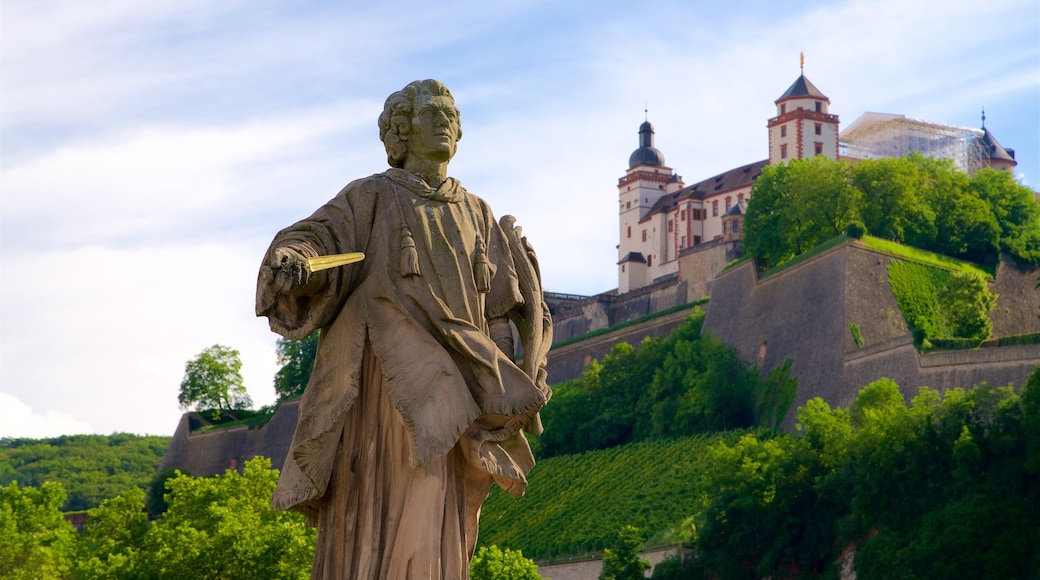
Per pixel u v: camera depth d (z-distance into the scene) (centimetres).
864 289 10444
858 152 15175
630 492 10294
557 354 13662
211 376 13562
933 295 10600
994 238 11319
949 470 8150
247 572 5122
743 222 12644
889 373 9712
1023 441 7906
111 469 13975
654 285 13925
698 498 9700
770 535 8775
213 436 12838
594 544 9681
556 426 11838
